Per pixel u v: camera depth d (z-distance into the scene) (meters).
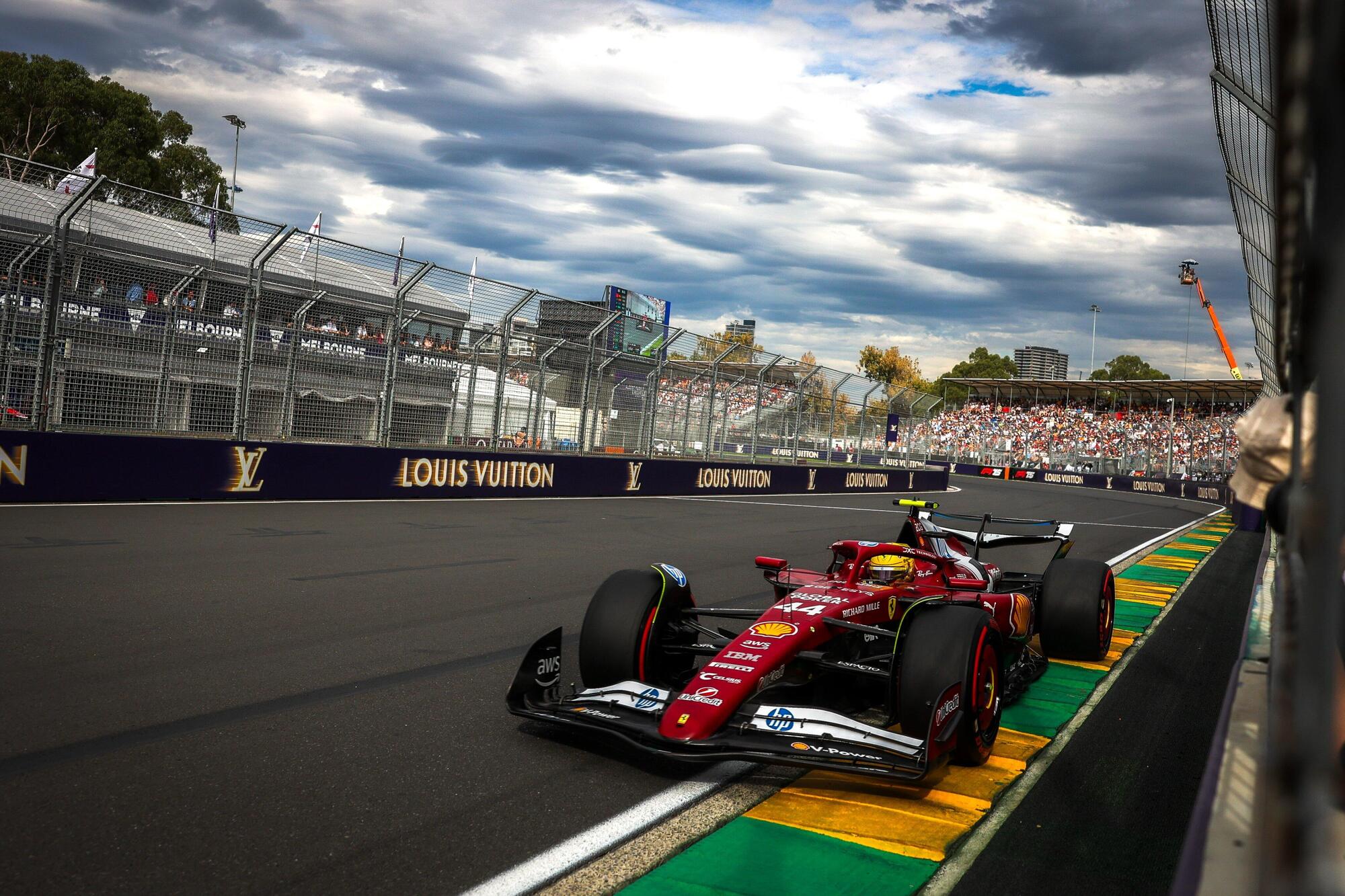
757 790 3.97
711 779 4.06
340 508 13.62
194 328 13.34
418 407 16.50
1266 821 0.62
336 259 14.50
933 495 29.50
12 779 3.65
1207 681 6.30
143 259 12.66
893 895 3.09
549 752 4.30
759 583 9.30
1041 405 55.81
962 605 5.01
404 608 7.14
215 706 4.66
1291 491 0.70
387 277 15.76
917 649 4.08
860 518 18.39
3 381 11.80
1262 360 10.62
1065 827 3.71
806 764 3.60
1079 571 6.58
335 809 3.55
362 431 15.54
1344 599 1.28
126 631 5.95
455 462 16.53
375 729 4.47
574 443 19.69
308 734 4.35
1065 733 4.99
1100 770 4.42
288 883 2.97
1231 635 8.02
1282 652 0.84
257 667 5.36
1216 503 35.59
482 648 6.11
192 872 3.00
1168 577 11.47
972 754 4.26
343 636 6.19
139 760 3.92
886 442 32.75
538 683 4.41
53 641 5.63
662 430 22.36
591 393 20.02
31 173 11.72
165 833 3.27
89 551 8.70
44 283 12.20
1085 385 53.50
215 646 5.75
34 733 4.15
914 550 5.52
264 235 13.34
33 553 8.39
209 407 13.68
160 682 4.97
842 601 4.70
